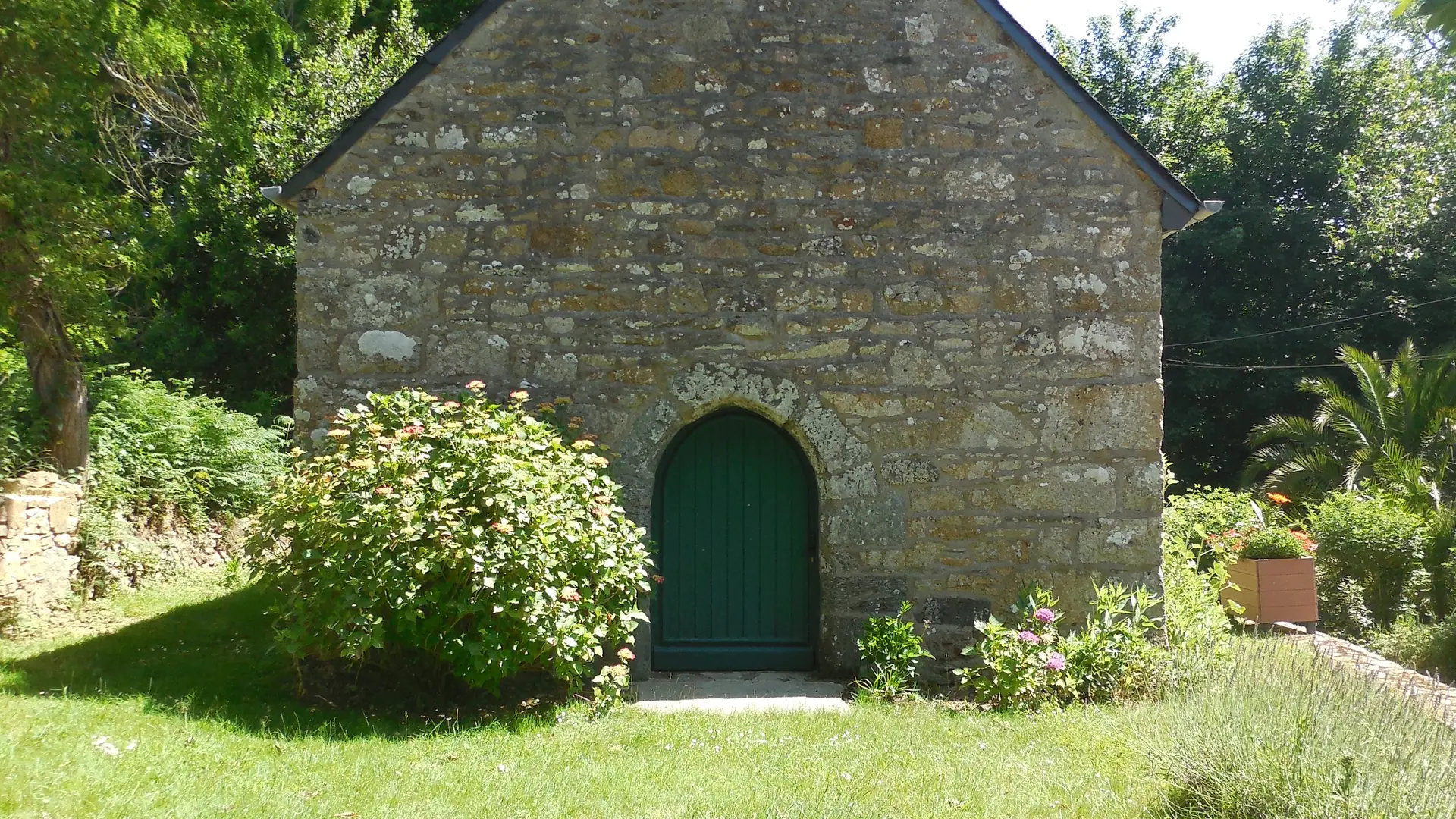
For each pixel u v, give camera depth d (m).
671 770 4.60
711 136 6.60
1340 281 21.09
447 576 5.42
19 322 9.11
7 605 7.29
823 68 6.64
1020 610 6.53
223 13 10.16
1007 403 6.63
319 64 15.48
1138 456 6.63
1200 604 6.72
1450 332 20.09
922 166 6.64
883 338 6.62
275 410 15.73
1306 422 17.16
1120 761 4.83
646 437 6.52
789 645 6.94
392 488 5.38
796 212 6.61
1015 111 6.67
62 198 8.72
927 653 6.46
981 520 6.61
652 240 6.56
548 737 5.13
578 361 6.52
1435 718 4.39
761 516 6.96
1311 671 4.73
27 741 4.18
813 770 4.66
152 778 3.98
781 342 6.59
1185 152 21.88
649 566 6.61
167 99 13.95
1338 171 20.95
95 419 10.09
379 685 5.76
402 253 6.47
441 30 17.75
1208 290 21.45
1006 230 6.66
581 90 6.55
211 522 10.97
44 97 8.48
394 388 6.44
